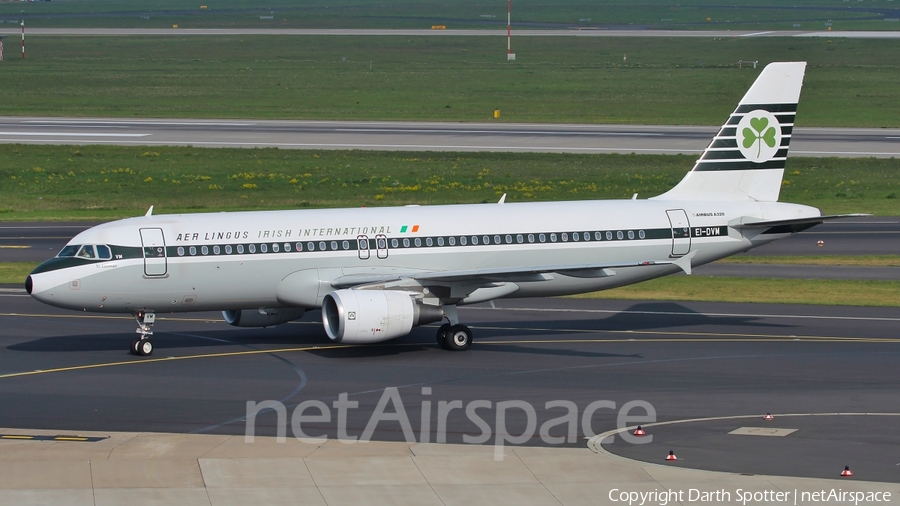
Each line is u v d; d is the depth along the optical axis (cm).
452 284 7806
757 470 4838
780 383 6800
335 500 4378
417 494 4466
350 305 7375
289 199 17000
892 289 10700
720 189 9125
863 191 17938
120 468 4816
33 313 9381
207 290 7719
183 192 17625
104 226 7706
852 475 4756
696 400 6322
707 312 9619
